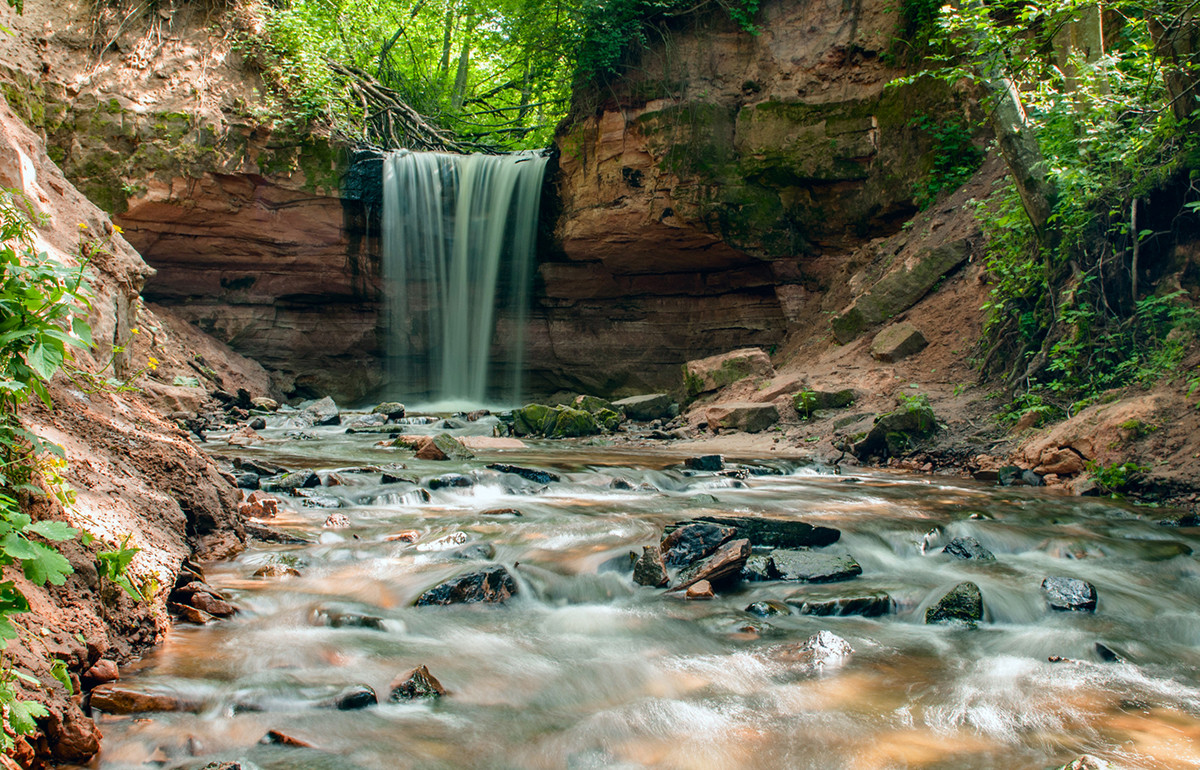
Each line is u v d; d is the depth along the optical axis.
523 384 18.89
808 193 15.30
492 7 22.11
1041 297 10.30
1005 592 4.83
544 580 4.80
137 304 8.45
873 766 2.85
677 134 15.48
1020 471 8.39
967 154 13.87
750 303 16.69
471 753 2.90
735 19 15.73
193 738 2.86
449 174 18.16
